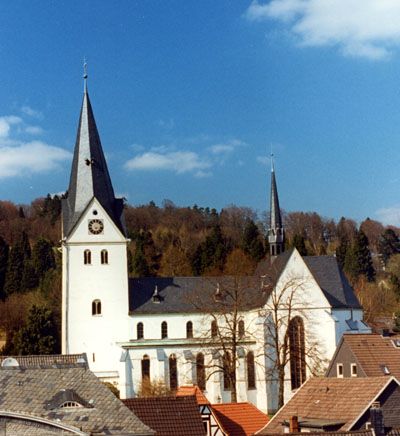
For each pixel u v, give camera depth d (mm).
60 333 176000
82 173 141875
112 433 60812
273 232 149750
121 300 140125
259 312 137750
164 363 137375
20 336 159875
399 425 75812
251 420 91438
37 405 62156
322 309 139125
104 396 63781
